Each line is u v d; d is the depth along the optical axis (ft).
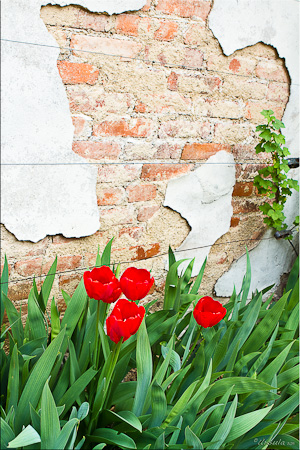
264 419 4.27
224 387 4.09
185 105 6.11
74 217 5.55
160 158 6.09
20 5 4.57
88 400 4.16
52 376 4.08
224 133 6.63
